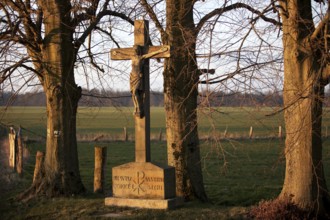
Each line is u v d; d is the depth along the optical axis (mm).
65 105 14125
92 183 20328
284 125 11055
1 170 20484
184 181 13414
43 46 14062
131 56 11922
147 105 11914
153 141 39375
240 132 41438
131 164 11977
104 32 15711
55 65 13977
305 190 11297
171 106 13500
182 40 12969
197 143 13695
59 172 13953
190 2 13062
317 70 10938
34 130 42344
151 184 11758
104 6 14242
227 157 29219
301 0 11109
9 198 14047
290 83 11133
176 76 13328
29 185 17109
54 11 13859
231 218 10906
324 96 9828
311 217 11109
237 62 9672
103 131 49375
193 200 13320
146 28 12047
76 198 13570
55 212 12250
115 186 12180
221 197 17891
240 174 23297
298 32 11047
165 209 11477
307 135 10758
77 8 13523
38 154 14422
